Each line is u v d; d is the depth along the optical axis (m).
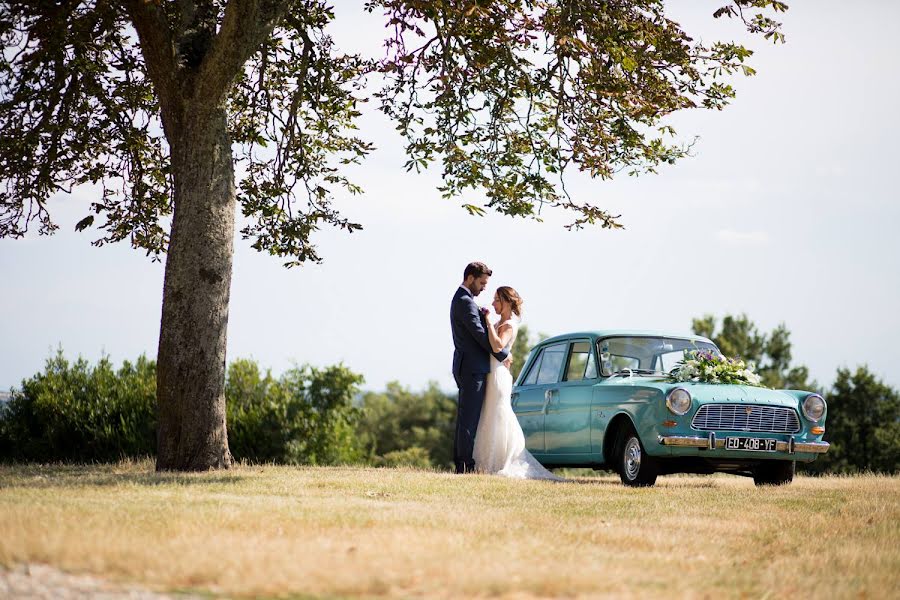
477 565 7.88
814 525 11.58
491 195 19.66
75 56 21.39
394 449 139.75
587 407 18.64
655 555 9.07
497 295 20.33
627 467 17.70
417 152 20.08
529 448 20.55
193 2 18.84
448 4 18.83
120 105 22.83
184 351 17.23
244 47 17.14
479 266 19.88
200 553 7.91
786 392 17.69
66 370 26.23
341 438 29.89
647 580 7.83
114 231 24.44
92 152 23.69
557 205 19.59
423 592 7.09
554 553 8.85
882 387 72.12
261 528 9.51
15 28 19.98
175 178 17.70
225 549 8.17
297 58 22.48
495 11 19.33
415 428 140.50
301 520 10.07
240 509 10.78
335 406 29.36
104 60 22.52
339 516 10.48
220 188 17.58
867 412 72.25
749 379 18.12
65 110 22.11
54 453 25.11
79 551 7.77
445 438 140.00
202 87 17.34
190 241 17.34
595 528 10.59
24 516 9.35
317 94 22.23
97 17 20.05
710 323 79.00
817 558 9.33
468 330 19.56
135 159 24.05
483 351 19.77
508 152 19.91
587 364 19.33
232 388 28.64
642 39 19.80
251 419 27.97
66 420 25.12
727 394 17.03
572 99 19.44
